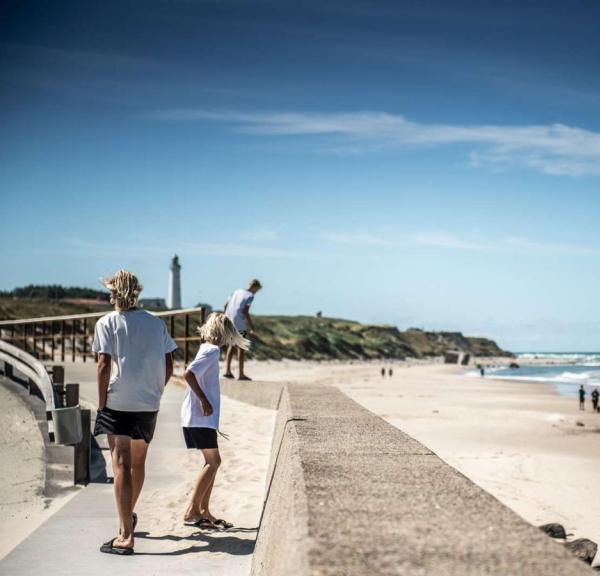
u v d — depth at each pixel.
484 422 29.14
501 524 2.26
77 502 6.85
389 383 70.50
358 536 2.12
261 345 118.06
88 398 12.94
